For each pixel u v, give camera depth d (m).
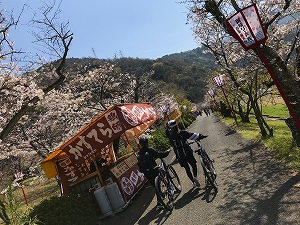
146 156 7.39
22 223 5.35
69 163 9.06
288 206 4.78
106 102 20.97
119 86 23.11
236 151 11.52
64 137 16.12
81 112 16.61
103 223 7.47
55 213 6.68
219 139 16.95
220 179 7.84
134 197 9.19
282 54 10.74
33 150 15.64
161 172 7.25
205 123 41.34
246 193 6.05
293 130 8.60
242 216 4.97
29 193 21.28
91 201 7.90
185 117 52.22
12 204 5.38
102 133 7.98
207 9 7.34
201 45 15.66
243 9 4.54
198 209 6.02
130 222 6.84
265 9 10.12
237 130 18.98
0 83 8.42
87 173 9.16
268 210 4.88
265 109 41.81
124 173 8.70
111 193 7.84
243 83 17.81
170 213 6.43
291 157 7.67
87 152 7.96
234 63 15.18
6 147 11.98
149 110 11.04
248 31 4.61
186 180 8.88
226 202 5.90
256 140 12.77
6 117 8.95
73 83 16.25
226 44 14.23
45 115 16.28
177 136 7.52
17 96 8.93
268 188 5.97
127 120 8.07
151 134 21.95
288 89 6.89
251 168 8.04
